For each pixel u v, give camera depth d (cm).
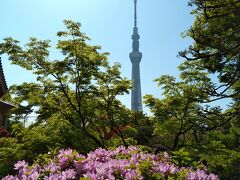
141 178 413
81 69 1756
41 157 495
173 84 1861
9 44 1742
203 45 1401
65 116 1747
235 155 1434
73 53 1762
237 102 1633
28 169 452
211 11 1481
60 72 1747
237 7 1341
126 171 432
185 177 430
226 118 1616
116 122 1897
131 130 1997
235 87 1653
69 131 1614
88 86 1791
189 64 1812
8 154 1394
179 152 526
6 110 3144
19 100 1705
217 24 1426
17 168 468
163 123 1895
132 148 538
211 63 1443
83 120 1784
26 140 1543
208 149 1488
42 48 1764
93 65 1778
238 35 1387
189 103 1789
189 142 1875
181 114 1834
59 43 1780
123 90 1875
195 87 1789
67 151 484
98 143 1770
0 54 1744
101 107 1861
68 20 1769
